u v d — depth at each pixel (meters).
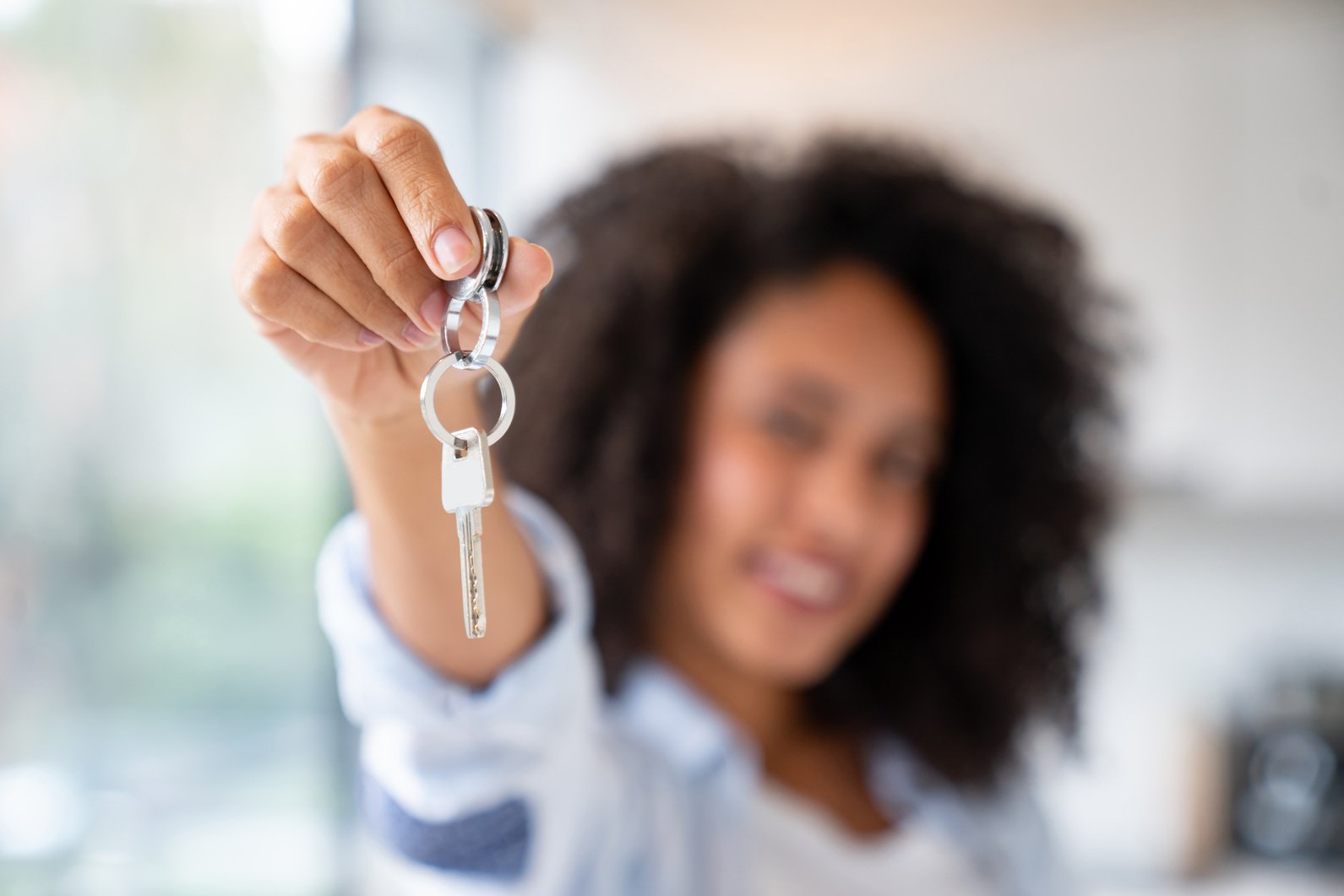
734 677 1.08
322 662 1.86
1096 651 1.57
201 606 1.68
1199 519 2.80
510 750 0.64
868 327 1.03
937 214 1.08
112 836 1.57
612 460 1.03
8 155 1.41
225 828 1.73
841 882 1.01
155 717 1.64
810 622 1.01
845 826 1.09
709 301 1.04
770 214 1.04
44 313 1.46
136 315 1.57
